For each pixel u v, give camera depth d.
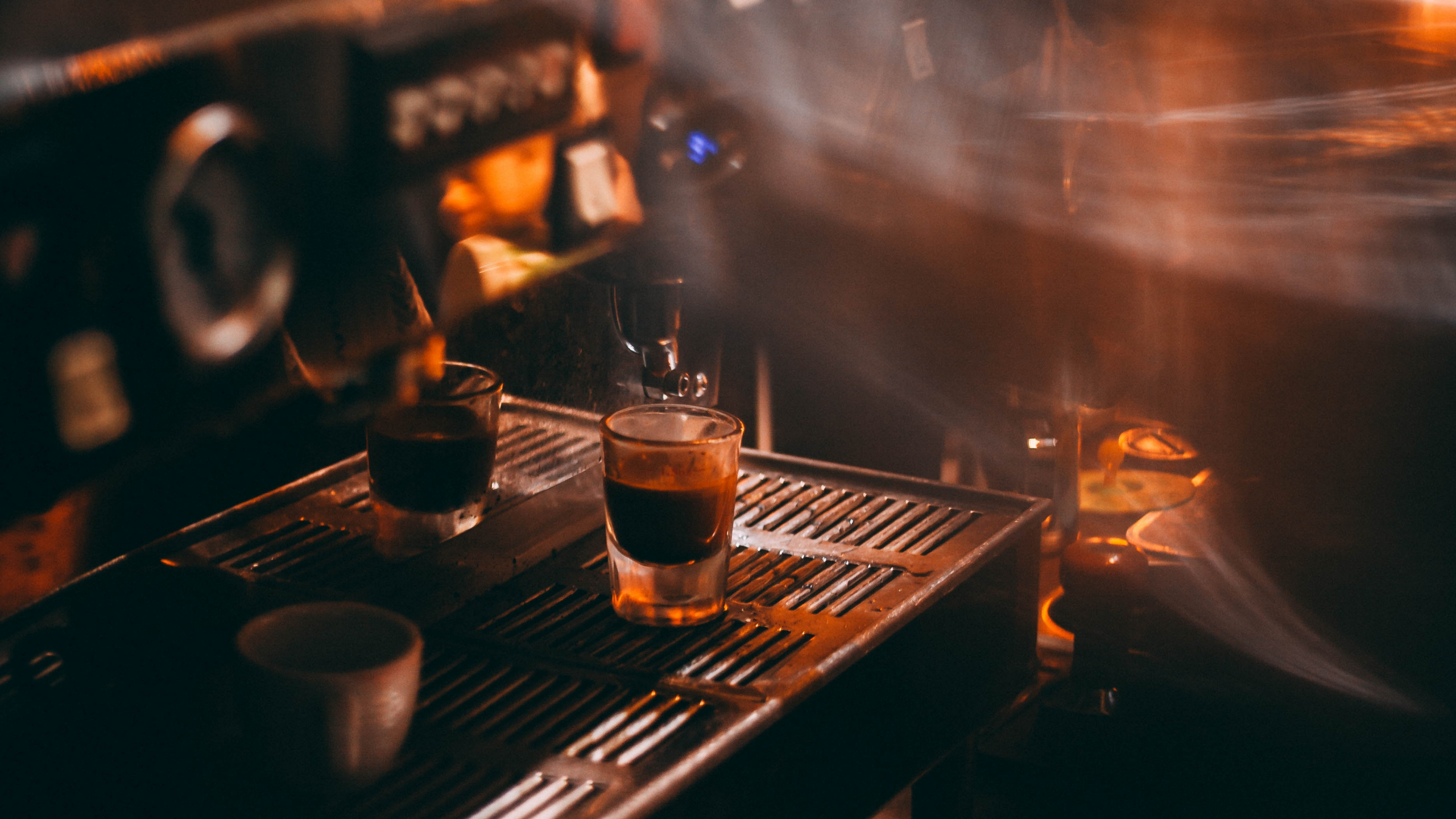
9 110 0.76
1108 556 1.22
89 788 0.88
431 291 0.86
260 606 0.97
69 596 0.97
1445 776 1.16
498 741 0.91
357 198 0.82
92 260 0.77
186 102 0.78
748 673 0.94
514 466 1.10
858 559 1.03
